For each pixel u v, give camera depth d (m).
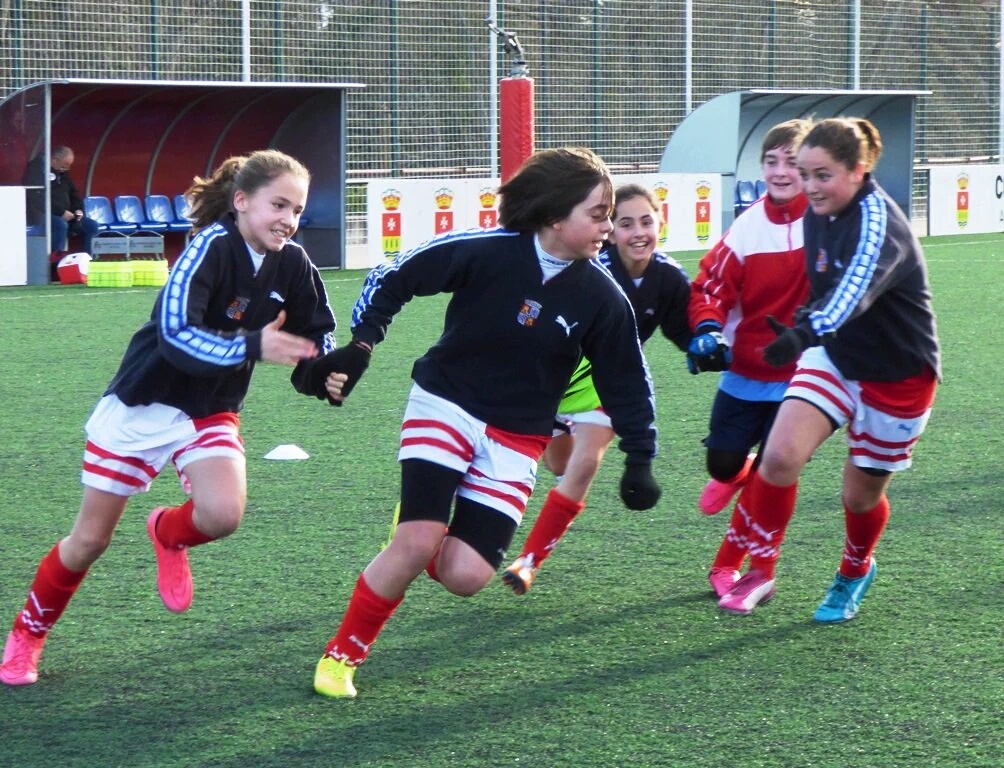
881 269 5.78
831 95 32.84
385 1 31.39
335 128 27.33
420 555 5.48
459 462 5.59
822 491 9.36
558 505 6.93
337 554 7.78
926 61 39.91
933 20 39.97
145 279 23.55
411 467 5.59
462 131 32.75
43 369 14.45
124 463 5.65
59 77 27.58
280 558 7.69
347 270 26.98
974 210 36.09
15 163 23.77
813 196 5.98
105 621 6.58
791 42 37.25
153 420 5.65
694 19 35.50
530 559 6.88
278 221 5.54
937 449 10.62
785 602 6.91
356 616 5.55
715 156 31.84
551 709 5.43
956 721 5.25
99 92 25.17
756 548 6.67
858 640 6.27
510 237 5.55
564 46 33.50
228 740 5.12
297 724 5.28
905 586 7.09
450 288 5.62
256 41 29.94
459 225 27.69
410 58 31.83
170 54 28.75
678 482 9.62
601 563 7.64
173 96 26.06
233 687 5.70
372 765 4.87
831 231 6.11
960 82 40.78
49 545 7.96
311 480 9.64
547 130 33.47
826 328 5.65
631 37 34.44
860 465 6.34
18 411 12.18
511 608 6.82
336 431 11.41
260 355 5.25
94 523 5.70
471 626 6.53
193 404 5.68
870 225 5.88
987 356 15.58
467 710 5.43
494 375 5.61
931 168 34.88
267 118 27.66
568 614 6.72
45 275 23.64
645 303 7.08
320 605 6.84
